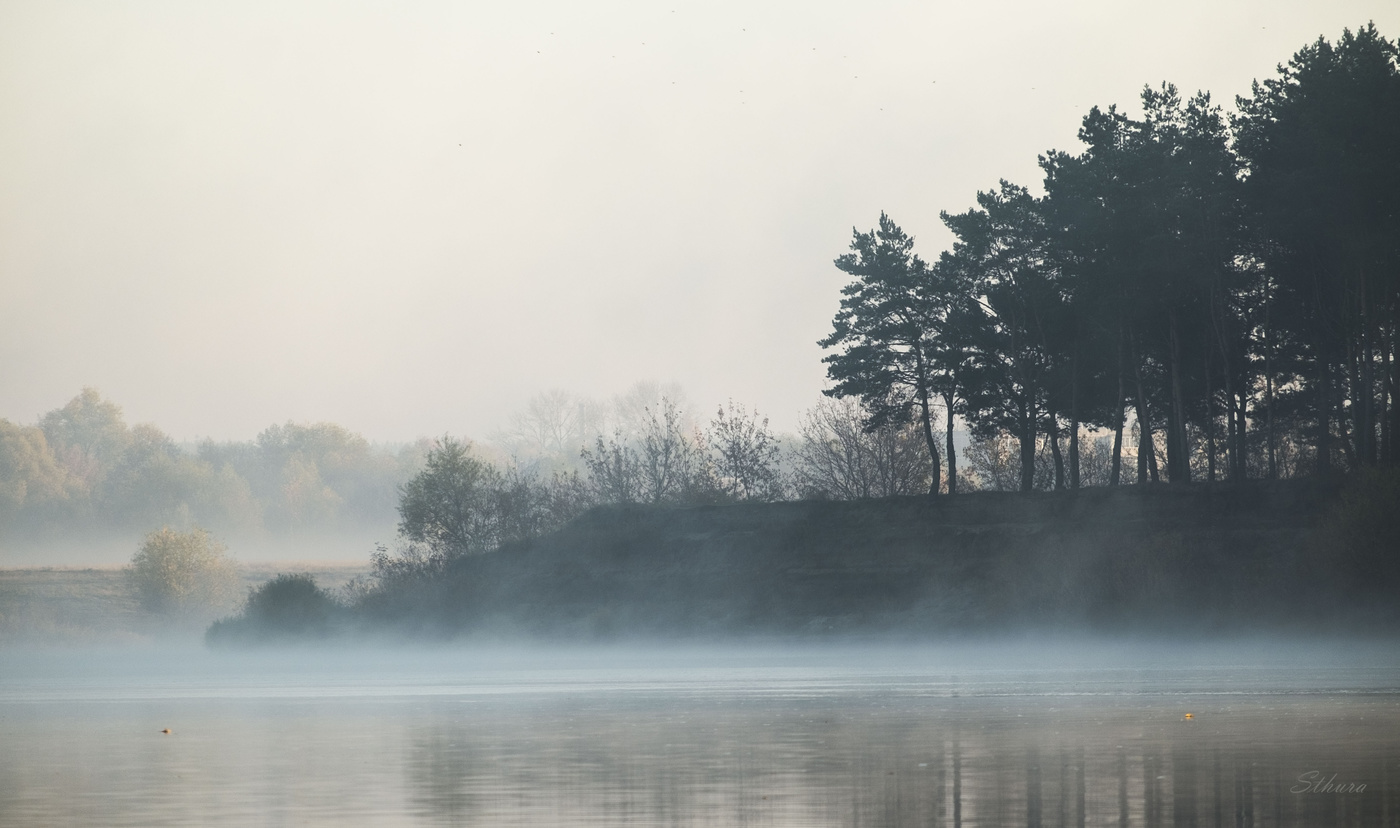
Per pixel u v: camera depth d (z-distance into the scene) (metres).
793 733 28.06
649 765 23.23
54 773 23.34
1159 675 44.66
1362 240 66.12
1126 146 76.12
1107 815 17.39
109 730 31.75
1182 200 72.19
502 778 21.92
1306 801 18.25
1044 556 70.75
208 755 25.88
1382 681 40.66
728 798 19.39
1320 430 74.38
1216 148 74.88
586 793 20.12
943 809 18.06
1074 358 80.19
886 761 23.08
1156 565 65.50
